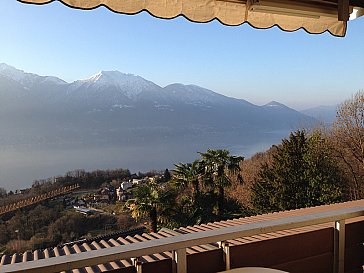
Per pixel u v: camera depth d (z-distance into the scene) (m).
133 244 1.19
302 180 15.05
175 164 14.65
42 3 1.41
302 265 1.65
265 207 15.87
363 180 14.09
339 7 1.83
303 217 1.55
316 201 14.59
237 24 1.79
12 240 13.33
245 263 1.48
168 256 1.39
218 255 1.43
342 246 1.74
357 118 14.03
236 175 15.41
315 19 1.98
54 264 1.01
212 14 1.72
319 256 1.71
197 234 1.30
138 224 12.21
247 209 16.11
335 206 5.08
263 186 16.02
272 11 1.76
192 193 14.46
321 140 14.84
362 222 1.86
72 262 1.04
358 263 1.84
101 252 1.11
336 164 14.53
